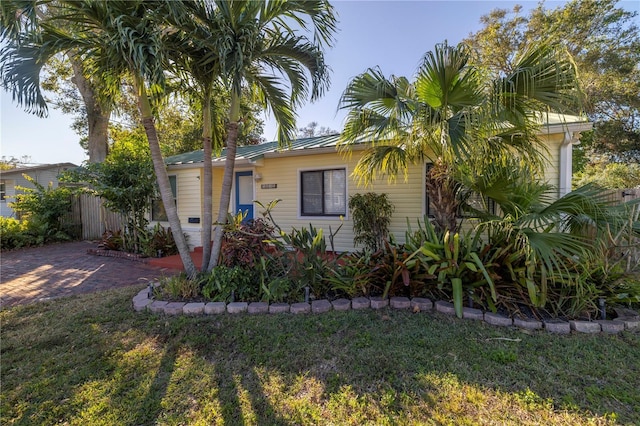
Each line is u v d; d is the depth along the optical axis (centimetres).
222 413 222
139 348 314
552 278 337
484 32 1788
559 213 355
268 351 300
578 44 1584
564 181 580
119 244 862
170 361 290
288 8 404
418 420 209
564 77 339
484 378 249
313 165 809
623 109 1586
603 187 369
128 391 249
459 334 319
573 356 276
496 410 215
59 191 1128
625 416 206
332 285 425
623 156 1752
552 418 206
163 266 706
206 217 502
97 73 423
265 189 877
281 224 857
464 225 590
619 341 300
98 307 421
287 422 212
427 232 438
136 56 340
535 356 277
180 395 243
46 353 307
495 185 412
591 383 240
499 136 437
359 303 392
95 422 216
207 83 493
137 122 1529
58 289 533
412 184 709
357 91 439
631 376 247
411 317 359
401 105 406
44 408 231
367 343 305
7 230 967
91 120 1449
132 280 589
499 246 394
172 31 405
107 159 845
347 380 253
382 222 693
